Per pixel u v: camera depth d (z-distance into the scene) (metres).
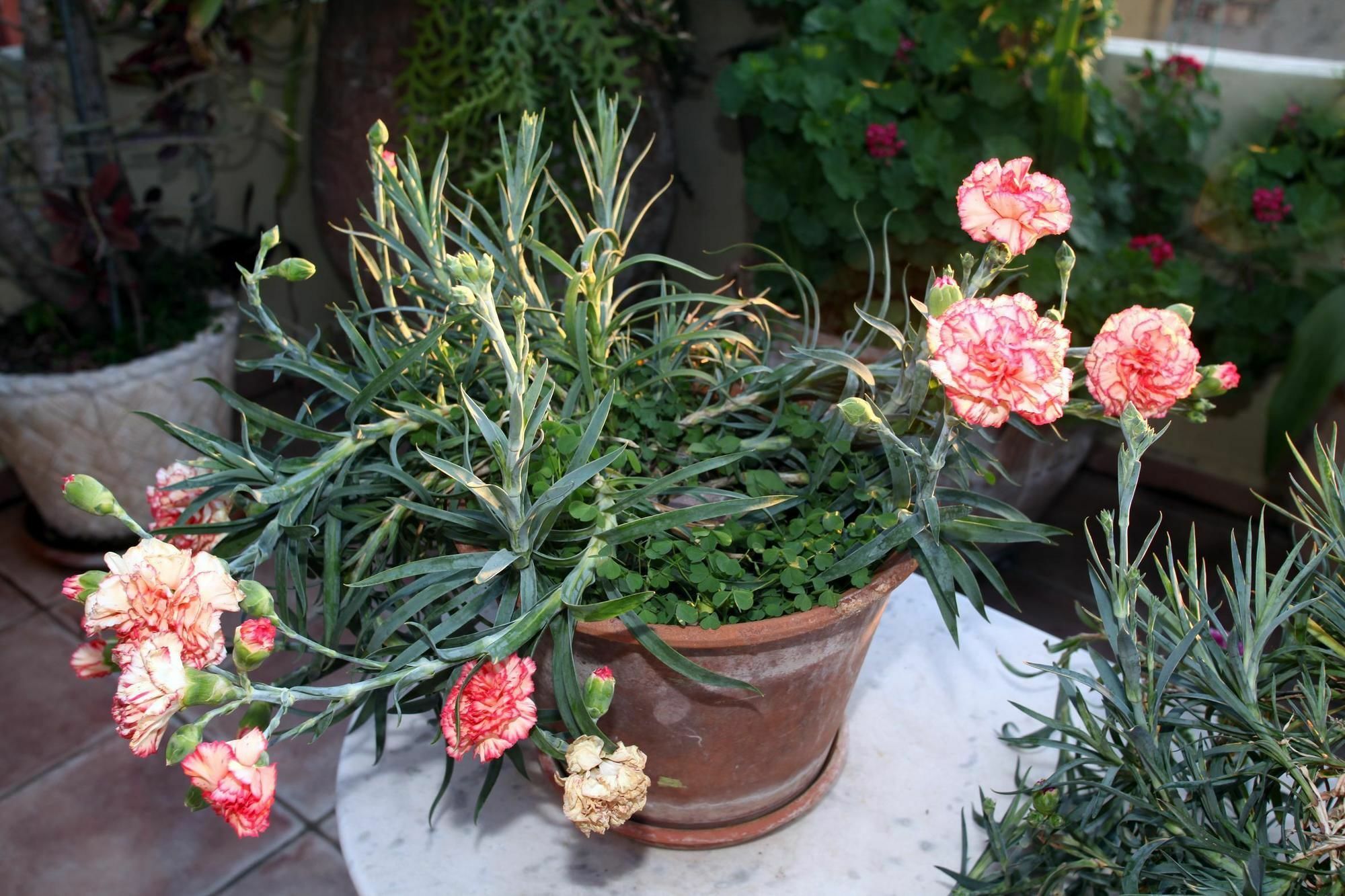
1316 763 0.61
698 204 2.35
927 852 0.77
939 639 0.97
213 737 1.59
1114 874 0.69
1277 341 1.87
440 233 0.77
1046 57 1.67
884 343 1.66
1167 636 0.72
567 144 1.78
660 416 0.78
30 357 1.82
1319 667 0.70
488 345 0.78
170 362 1.79
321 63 1.84
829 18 1.77
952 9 1.70
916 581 1.04
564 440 0.68
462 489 0.70
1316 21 1.98
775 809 0.78
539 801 0.81
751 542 0.69
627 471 0.75
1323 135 1.79
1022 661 0.95
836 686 0.72
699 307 0.94
